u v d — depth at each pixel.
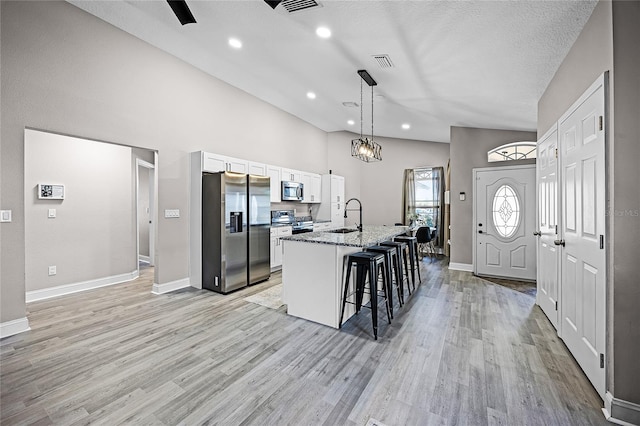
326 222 6.64
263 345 2.47
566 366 2.14
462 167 5.28
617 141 1.63
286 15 2.64
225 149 4.74
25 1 2.72
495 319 3.02
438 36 2.47
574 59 2.29
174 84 4.00
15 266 2.67
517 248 4.61
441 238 7.02
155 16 3.10
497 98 3.57
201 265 4.15
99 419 1.62
